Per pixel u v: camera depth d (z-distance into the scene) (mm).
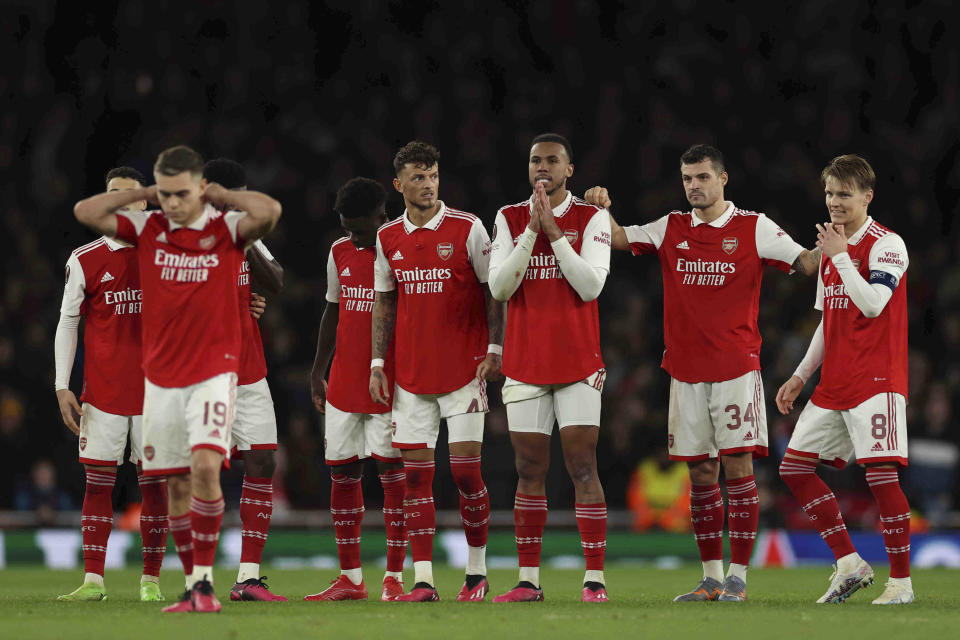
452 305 29156
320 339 32531
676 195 77938
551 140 28703
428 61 83562
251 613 23953
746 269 29578
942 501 59875
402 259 29328
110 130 79875
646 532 55688
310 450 60000
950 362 68188
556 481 58281
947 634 20875
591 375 28156
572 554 54688
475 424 29094
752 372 29406
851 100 82875
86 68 80750
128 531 53844
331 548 53812
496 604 27078
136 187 30406
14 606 26266
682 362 29688
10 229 76375
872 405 28609
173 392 24328
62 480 60438
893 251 28906
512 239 28734
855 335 28938
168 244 24641
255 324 30766
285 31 82938
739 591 29141
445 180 78812
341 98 81562
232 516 56031
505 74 83750
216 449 24016
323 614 23766
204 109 81188
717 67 83375
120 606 26344
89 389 30234
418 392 29062
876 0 83625
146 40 81688
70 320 30312
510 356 28688
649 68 83562
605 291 72125
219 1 82438
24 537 52406
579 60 83875
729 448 29234
